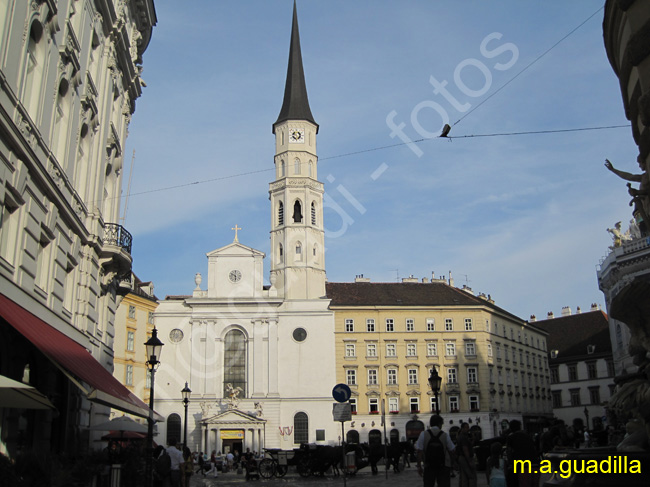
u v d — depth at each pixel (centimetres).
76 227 2358
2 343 1769
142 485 2256
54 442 2242
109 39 2838
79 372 1719
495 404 7762
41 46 1916
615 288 5088
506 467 1448
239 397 6769
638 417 1002
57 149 2183
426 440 1436
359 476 3653
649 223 1223
